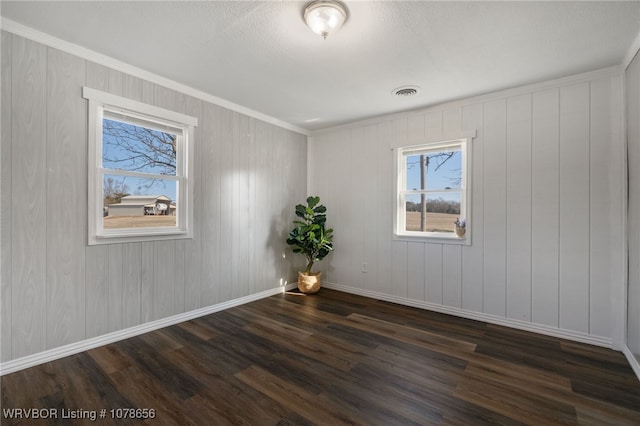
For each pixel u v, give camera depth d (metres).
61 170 2.34
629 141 2.42
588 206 2.71
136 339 2.71
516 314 3.06
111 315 2.63
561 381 2.09
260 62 2.60
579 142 2.74
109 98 2.57
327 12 1.85
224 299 3.55
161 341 2.67
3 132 2.08
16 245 2.15
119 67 2.62
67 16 2.01
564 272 2.81
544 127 2.90
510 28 2.08
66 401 1.83
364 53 2.44
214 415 1.72
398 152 3.86
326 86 3.08
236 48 2.39
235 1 1.85
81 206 2.44
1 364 2.09
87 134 2.46
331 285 4.54
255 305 3.72
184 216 3.18
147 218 2.96
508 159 3.09
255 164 3.90
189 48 2.40
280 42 2.30
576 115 2.75
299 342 2.68
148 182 2.96
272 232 4.15
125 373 2.14
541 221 2.92
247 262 3.82
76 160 2.41
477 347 2.61
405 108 3.67
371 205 4.10
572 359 2.40
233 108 3.59
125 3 1.88
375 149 4.06
